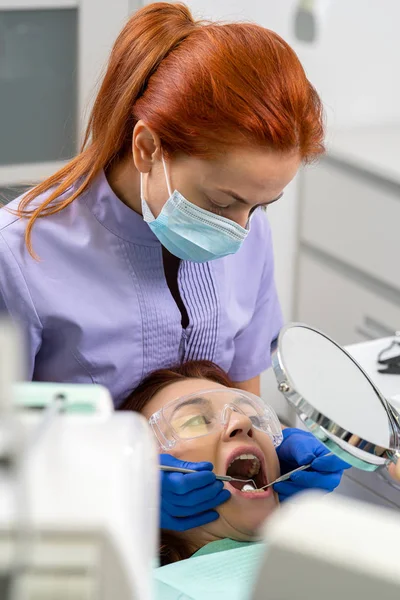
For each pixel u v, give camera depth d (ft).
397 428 3.68
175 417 4.86
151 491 1.83
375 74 9.56
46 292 4.56
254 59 3.90
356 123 9.70
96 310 4.66
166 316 4.85
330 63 9.34
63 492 1.53
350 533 1.38
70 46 8.70
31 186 5.14
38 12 8.44
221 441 4.89
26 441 1.52
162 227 4.39
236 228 4.30
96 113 4.56
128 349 4.80
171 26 4.23
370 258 9.00
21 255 4.54
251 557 4.45
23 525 1.41
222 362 5.31
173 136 4.01
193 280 5.00
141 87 4.23
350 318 9.47
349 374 3.75
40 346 4.71
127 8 8.61
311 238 9.66
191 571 4.34
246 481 4.83
